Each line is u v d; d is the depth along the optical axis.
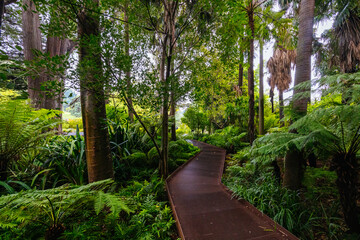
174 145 6.07
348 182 2.04
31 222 1.85
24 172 3.07
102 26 2.77
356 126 1.98
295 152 3.05
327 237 2.09
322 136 2.05
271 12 7.87
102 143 2.90
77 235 1.69
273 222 2.24
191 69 4.06
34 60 1.92
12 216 1.58
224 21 3.68
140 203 2.65
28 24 7.33
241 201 2.90
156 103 3.15
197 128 13.88
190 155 6.47
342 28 6.33
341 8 6.43
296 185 3.06
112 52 2.68
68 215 2.01
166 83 3.17
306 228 2.14
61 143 3.95
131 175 4.10
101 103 2.88
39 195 1.63
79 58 2.70
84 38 2.47
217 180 4.09
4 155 2.80
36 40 7.58
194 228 2.18
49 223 1.88
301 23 3.13
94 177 2.87
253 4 6.48
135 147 5.24
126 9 3.18
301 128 2.62
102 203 1.76
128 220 2.35
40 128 3.28
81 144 3.40
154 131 4.11
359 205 2.40
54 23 2.46
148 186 3.26
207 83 4.01
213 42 3.90
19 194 1.68
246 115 10.72
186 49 4.09
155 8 4.08
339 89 2.36
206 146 9.42
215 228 2.18
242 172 4.14
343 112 2.00
